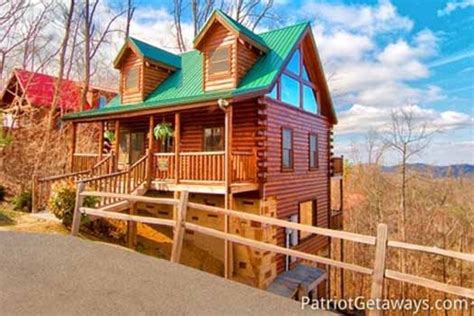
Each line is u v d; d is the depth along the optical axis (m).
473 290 3.32
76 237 6.85
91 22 21.61
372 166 31.64
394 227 25.84
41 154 16.94
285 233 12.18
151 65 13.77
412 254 20.06
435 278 19.64
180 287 4.37
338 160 17.42
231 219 11.12
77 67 24.08
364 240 4.00
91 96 21.75
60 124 21.08
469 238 23.27
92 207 9.09
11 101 22.00
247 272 10.75
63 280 4.46
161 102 10.47
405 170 26.41
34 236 6.83
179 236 5.65
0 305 3.68
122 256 5.62
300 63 13.80
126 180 10.34
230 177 9.39
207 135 12.25
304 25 13.41
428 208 25.88
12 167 16.50
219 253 11.26
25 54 22.27
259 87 10.44
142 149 14.19
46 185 10.47
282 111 12.26
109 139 14.85
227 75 11.63
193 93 12.51
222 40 11.85
